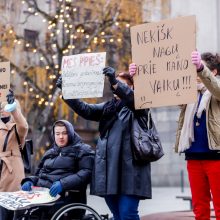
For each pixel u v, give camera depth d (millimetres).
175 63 6852
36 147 22203
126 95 7207
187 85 6730
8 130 9188
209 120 6727
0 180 9062
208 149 6816
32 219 8055
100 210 16641
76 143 8297
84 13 24625
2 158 9062
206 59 7188
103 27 23125
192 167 6996
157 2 28328
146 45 7109
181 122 7090
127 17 24094
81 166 8000
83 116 7945
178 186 33094
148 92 7051
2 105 9266
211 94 6789
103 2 23516
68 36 22203
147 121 7473
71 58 7902
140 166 7352
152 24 7059
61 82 8031
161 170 33656
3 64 9242
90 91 7691
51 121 22094
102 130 7625
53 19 22219
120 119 7512
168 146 33281
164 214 11711
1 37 22438
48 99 22438
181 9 32781
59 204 7875
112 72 7246
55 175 8156
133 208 7352
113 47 24516
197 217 7016
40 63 23969
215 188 6793
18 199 7688
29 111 23469
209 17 32562
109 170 7352
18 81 24781
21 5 25125
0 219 8484
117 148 7363
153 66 7039
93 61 7719
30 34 27375
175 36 6875
